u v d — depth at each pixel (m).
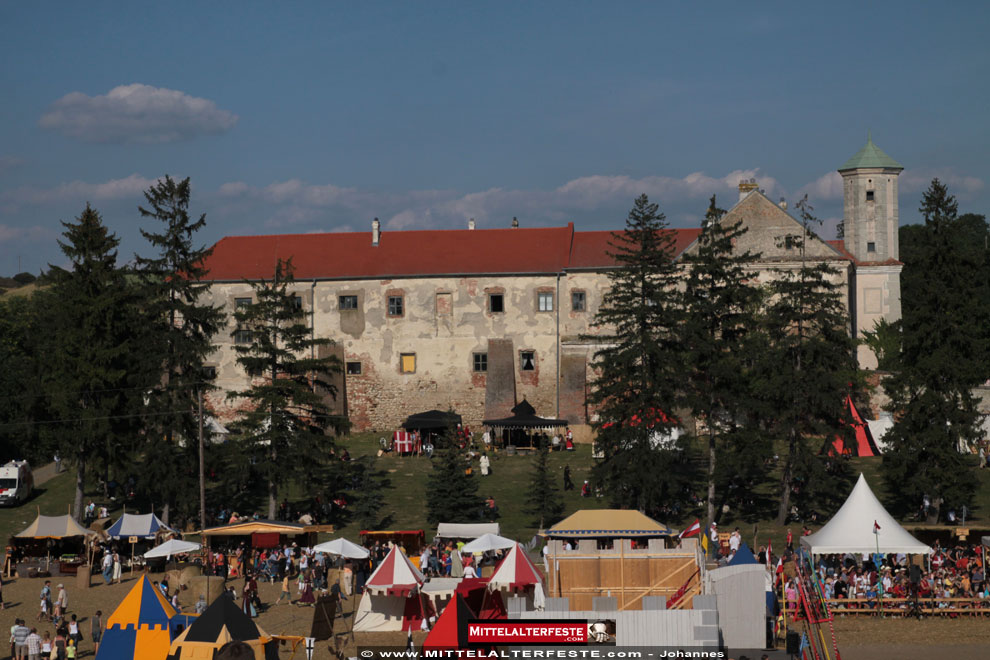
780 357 63.66
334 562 53.25
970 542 52.75
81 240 67.00
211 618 33.56
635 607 41.69
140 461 73.31
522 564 41.31
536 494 64.00
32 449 82.94
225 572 53.56
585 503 66.62
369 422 88.62
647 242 66.88
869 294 86.25
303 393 66.19
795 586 43.78
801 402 62.81
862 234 87.00
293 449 65.12
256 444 65.38
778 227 83.81
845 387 63.16
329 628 40.59
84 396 65.62
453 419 78.88
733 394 65.06
